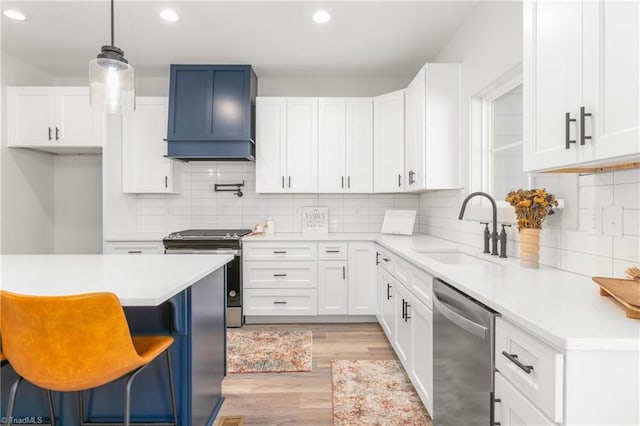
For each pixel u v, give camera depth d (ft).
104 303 3.79
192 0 8.34
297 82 13.24
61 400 5.26
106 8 8.65
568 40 3.87
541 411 3.00
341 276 11.44
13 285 4.57
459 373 4.60
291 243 11.38
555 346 2.85
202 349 5.82
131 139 12.23
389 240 10.24
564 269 5.42
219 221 13.33
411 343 7.08
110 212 11.59
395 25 9.36
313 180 12.23
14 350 3.91
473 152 8.71
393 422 6.27
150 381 5.26
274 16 8.97
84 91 11.34
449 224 10.09
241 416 6.50
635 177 4.21
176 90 11.78
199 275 5.28
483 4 8.02
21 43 10.50
